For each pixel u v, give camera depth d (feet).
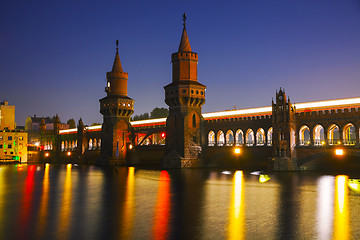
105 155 339.16
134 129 357.61
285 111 225.56
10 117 492.95
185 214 88.58
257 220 81.97
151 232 72.13
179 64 284.41
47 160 481.46
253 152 250.78
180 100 276.82
